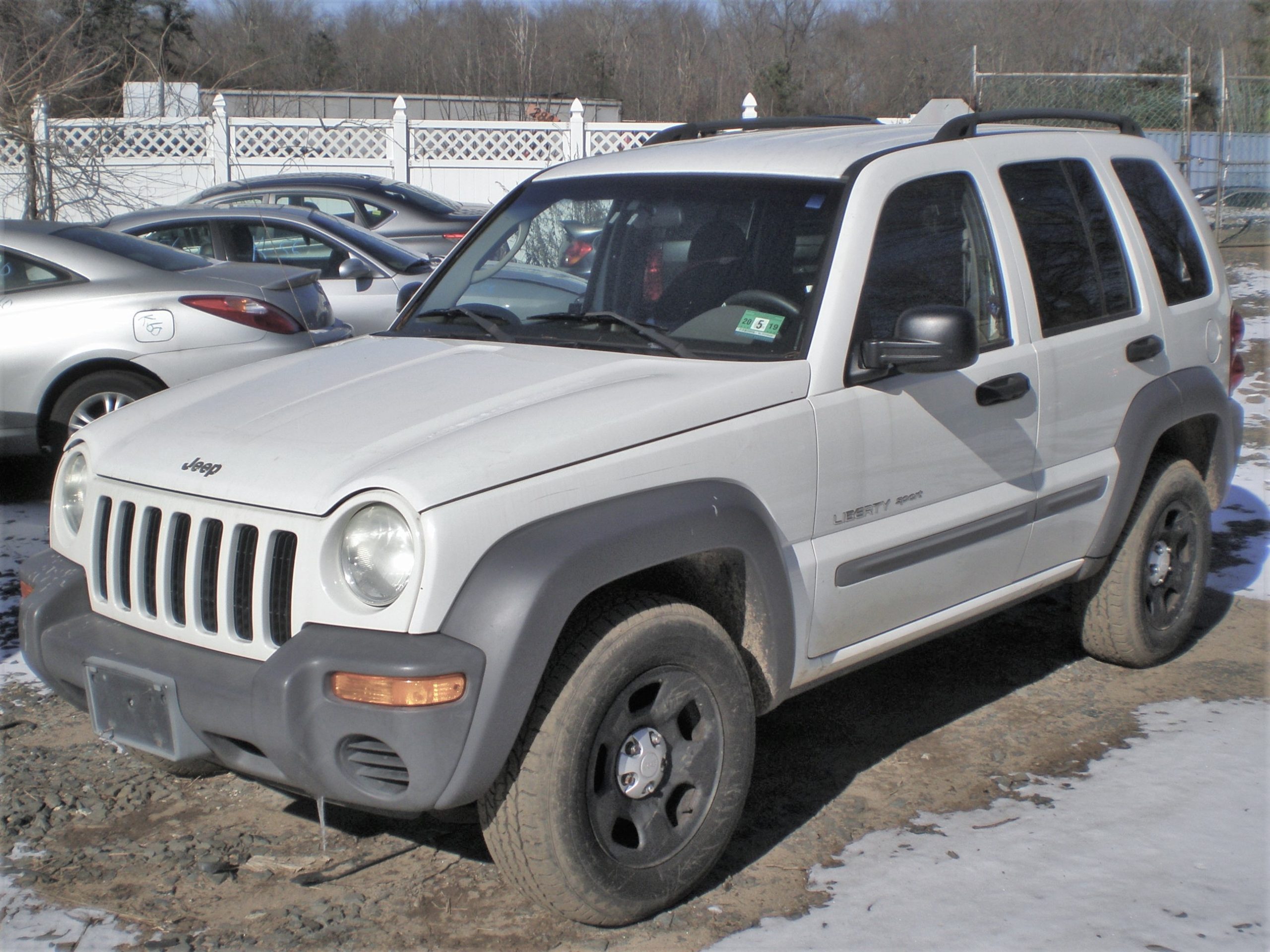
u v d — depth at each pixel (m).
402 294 4.57
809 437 3.36
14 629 5.14
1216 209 17.39
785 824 3.63
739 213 3.77
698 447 3.13
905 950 2.99
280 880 3.34
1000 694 4.61
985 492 3.90
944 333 3.33
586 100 30.20
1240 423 5.09
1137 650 4.71
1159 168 4.91
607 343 3.64
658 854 3.09
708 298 3.67
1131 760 4.02
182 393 3.65
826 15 37.69
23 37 12.93
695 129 4.74
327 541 2.80
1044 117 4.47
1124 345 4.39
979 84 16.47
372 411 3.21
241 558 2.94
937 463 3.72
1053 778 3.91
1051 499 4.13
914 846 3.49
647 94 35.53
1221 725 4.29
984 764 4.02
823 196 3.67
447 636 2.73
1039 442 4.05
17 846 3.49
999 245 4.02
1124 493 4.41
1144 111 17.83
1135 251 4.57
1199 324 4.81
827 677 3.61
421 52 33.72
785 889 3.28
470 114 27.64
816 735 4.26
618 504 2.98
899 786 3.87
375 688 2.68
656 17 37.56
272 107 23.81
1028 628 5.29
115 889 3.28
